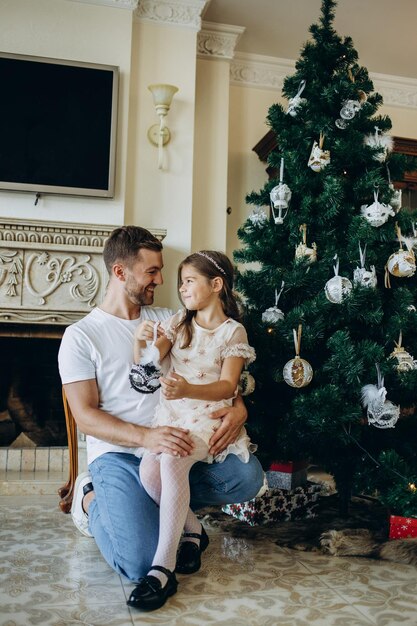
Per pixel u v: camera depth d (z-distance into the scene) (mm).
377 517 2199
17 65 2928
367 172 2080
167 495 1462
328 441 1981
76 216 3006
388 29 3518
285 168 2203
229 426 1578
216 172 3539
